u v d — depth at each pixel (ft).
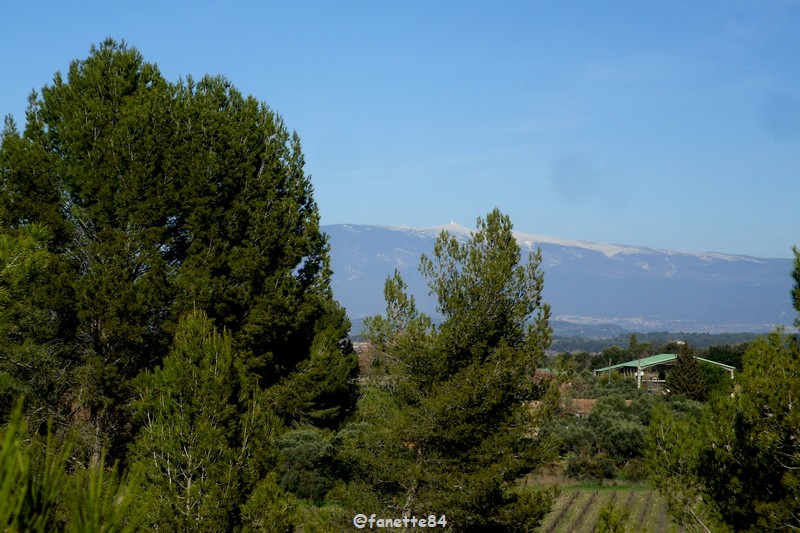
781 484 31.48
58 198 52.70
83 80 55.01
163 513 33.53
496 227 54.60
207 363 37.70
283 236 57.62
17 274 17.69
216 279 52.65
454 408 50.01
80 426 48.29
